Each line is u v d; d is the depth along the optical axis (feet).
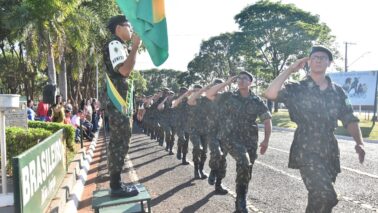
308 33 144.36
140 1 15.85
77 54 91.30
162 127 53.31
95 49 95.71
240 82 21.04
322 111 14.19
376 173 31.40
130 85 17.28
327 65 14.39
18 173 12.39
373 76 98.84
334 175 14.46
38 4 64.28
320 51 14.32
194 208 21.99
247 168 20.08
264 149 20.70
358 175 30.63
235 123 21.08
